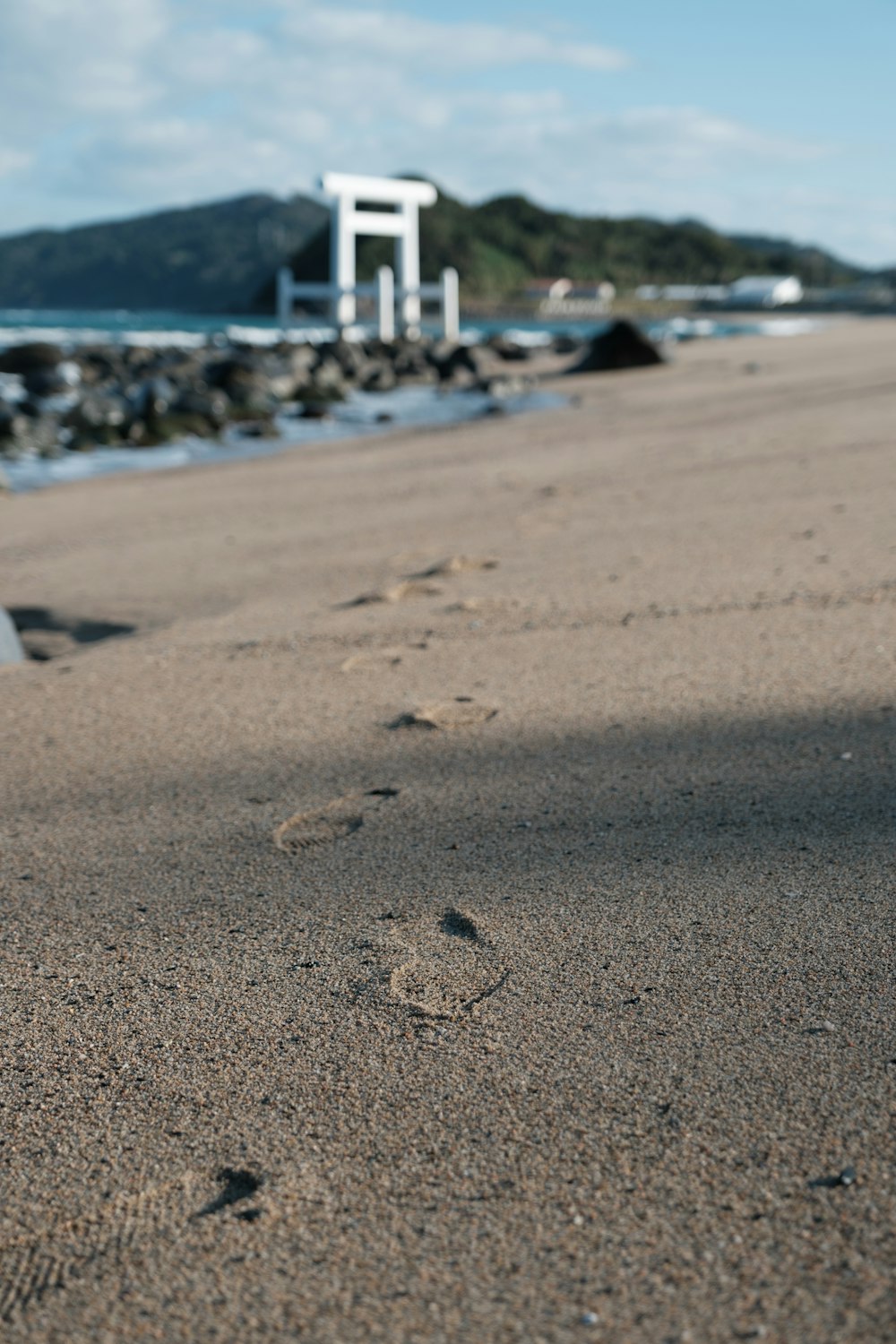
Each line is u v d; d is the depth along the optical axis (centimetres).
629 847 197
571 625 339
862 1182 113
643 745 243
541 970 160
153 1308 105
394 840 206
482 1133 125
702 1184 115
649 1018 146
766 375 1338
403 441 988
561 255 14212
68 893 193
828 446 683
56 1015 157
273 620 372
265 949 171
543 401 1309
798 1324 97
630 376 1552
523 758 241
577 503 556
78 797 235
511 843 202
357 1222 114
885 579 363
